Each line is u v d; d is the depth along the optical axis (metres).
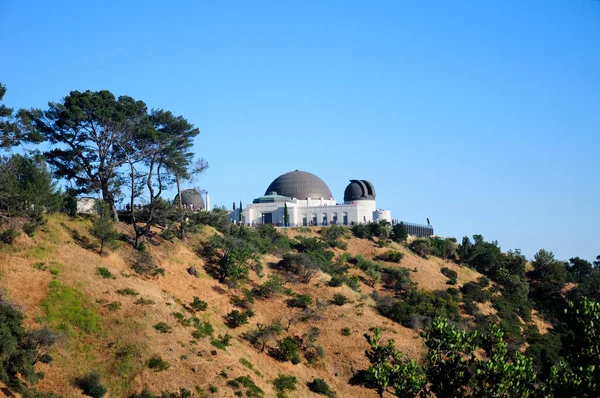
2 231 65.94
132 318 60.50
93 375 52.00
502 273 110.75
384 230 115.38
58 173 80.62
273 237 103.44
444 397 45.88
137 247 76.38
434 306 89.19
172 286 72.19
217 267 81.94
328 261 96.69
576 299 106.00
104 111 78.44
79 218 78.12
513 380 42.50
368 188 136.12
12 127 70.56
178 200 89.00
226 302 74.19
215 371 58.16
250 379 59.50
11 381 47.75
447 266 111.19
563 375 42.03
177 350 59.06
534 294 110.75
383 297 90.56
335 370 69.06
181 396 52.97
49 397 47.81
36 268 62.31
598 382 39.97
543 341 85.69
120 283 66.19
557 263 116.19
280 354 68.25
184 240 85.31
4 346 46.66
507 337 83.75
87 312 59.09
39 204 70.00
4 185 66.69
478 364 44.22
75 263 65.94
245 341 68.12
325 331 75.12
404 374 48.78
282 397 59.97
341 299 81.62
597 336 42.75
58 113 79.38
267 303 78.06
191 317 66.31
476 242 122.25
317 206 128.38
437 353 47.78
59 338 53.66
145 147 82.88
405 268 103.12
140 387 53.16
